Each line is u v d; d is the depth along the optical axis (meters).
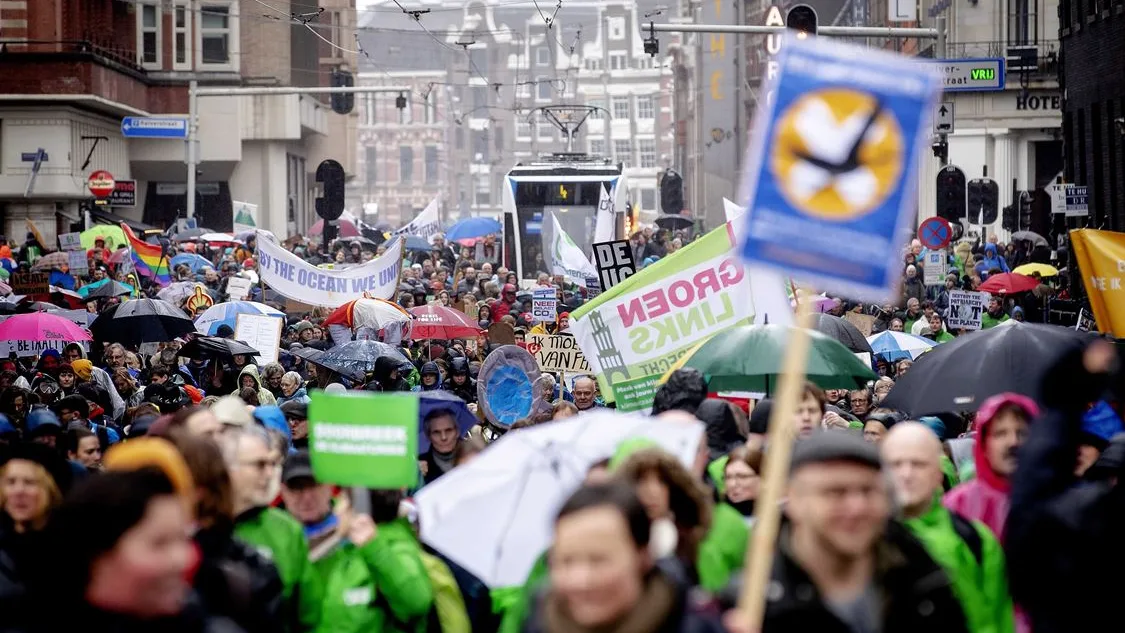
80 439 21.95
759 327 24.22
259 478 14.73
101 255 73.44
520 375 30.53
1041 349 20.06
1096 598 13.03
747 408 27.80
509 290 68.31
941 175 75.88
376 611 14.99
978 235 109.94
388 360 34.47
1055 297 70.31
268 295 70.94
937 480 13.73
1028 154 117.81
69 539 9.70
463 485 14.16
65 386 36.38
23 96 102.88
